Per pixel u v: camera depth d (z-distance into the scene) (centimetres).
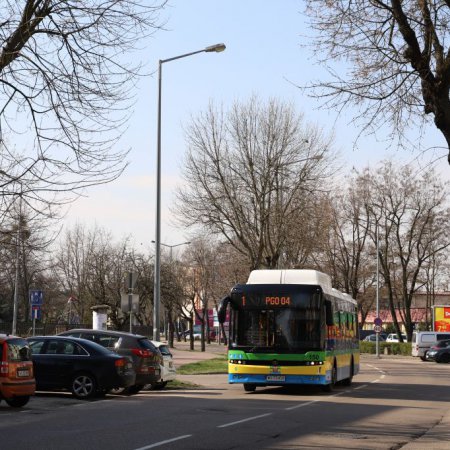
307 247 4612
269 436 1366
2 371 1753
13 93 1324
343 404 2061
